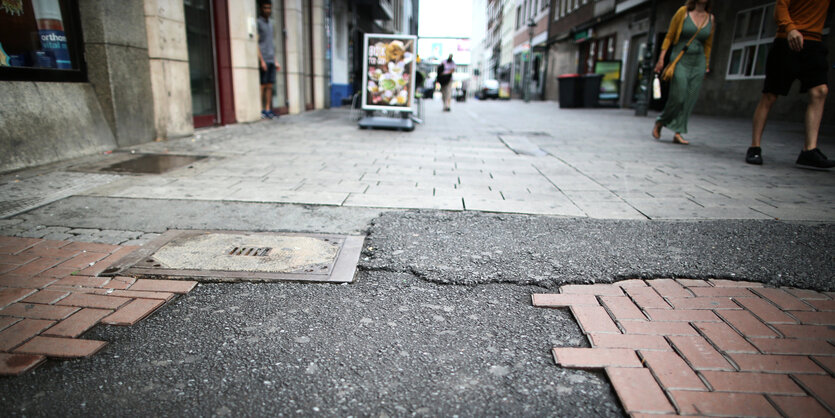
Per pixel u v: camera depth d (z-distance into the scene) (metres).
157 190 3.97
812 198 3.97
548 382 1.62
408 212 3.48
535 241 2.93
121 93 5.88
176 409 1.47
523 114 15.59
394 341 1.86
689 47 7.03
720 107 14.13
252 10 9.56
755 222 3.28
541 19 37.94
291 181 4.39
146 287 2.25
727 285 2.33
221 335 1.89
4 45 4.56
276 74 12.00
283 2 12.29
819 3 4.80
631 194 4.12
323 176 4.63
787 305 2.12
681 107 7.30
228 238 2.88
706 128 9.93
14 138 4.52
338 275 2.41
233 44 9.31
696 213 3.53
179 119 7.06
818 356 1.74
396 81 8.76
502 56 65.00
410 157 5.85
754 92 12.59
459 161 5.65
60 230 2.99
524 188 4.31
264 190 4.04
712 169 5.27
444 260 2.63
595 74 20.89
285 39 12.47
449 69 16.58
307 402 1.51
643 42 19.69
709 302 2.15
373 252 2.73
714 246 2.84
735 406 1.48
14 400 1.50
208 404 1.50
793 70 5.06
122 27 5.82
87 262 2.51
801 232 3.07
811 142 5.21
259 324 1.97
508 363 1.73
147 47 6.39
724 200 3.91
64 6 5.25
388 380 1.63
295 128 8.90
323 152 6.07
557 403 1.52
